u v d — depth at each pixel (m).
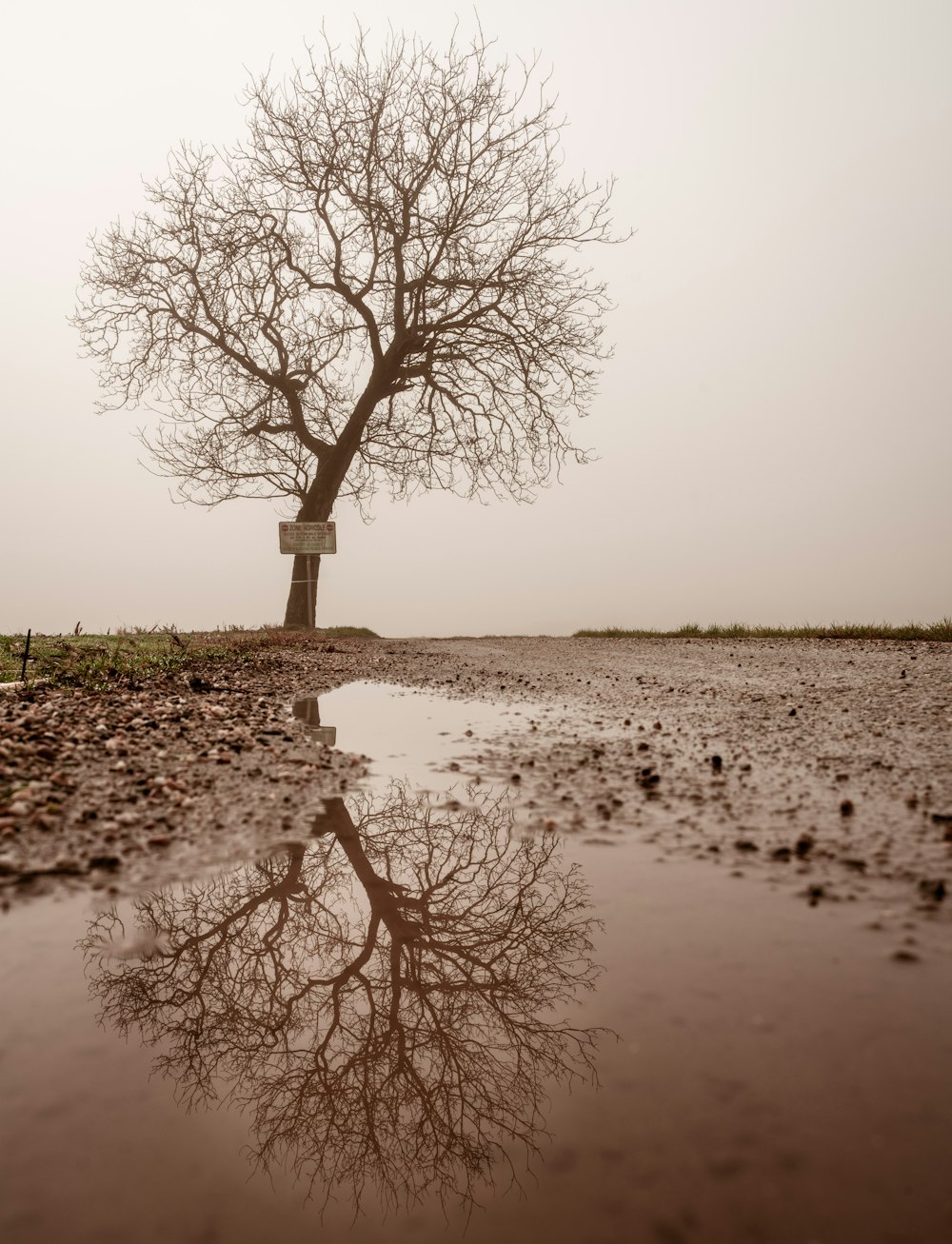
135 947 2.43
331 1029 2.19
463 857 3.20
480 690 8.20
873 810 3.55
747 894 2.67
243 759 4.64
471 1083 1.90
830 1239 1.29
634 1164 1.49
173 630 14.12
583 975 2.14
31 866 3.02
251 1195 1.49
